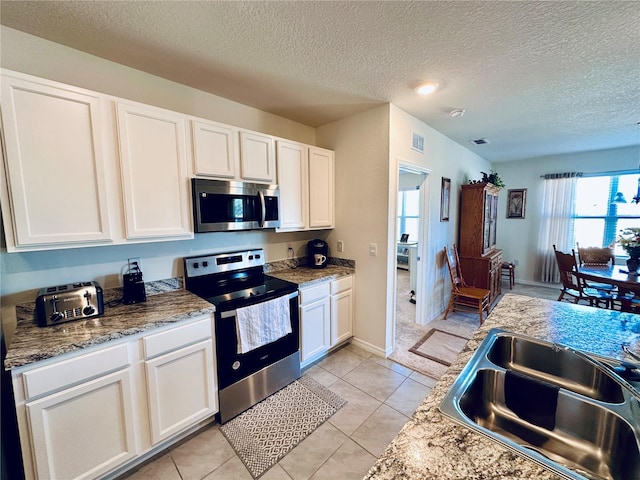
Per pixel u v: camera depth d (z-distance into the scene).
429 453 0.68
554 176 5.02
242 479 1.51
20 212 1.33
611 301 3.47
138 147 1.67
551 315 1.64
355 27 1.48
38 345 1.27
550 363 1.25
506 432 1.03
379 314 2.75
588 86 2.19
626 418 0.83
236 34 1.53
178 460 1.62
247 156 2.20
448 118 2.94
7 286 1.51
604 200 4.69
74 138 1.46
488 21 1.42
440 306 3.98
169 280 2.13
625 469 0.79
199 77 2.03
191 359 1.72
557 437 0.95
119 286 1.90
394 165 2.63
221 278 2.38
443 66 1.88
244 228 2.20
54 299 1.49
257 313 2.01
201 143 1.94
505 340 1.36
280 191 2.47
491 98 2.41
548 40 1.59
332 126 2.98
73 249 1.72
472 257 4.15
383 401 2.12
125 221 1.65
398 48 1.67
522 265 5.53
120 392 1.45
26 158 1.33
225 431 1.84
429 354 2.80
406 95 2.35
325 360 2.70
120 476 1.52
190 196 1.93
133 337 1.48
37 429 1.23
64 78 1.66
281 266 2.89
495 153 4.81
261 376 2.10
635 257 3.23
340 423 1.90
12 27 1.47
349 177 2.87
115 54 1.73
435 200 3.52
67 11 1.34
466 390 0.96
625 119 2.96
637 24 1.44
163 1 1.28
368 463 1.60
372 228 2.72
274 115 2.77
